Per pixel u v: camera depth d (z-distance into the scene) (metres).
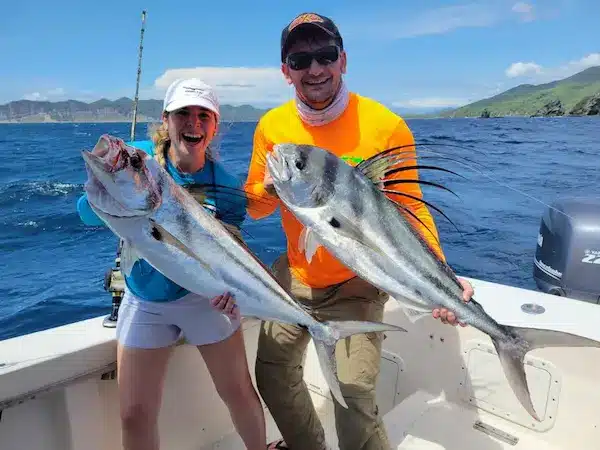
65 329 1.20
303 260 1.33
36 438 1.09
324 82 1.22
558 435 1.33
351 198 1.07
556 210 2.00
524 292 1.58
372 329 1.08
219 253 1.05
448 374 1.53
